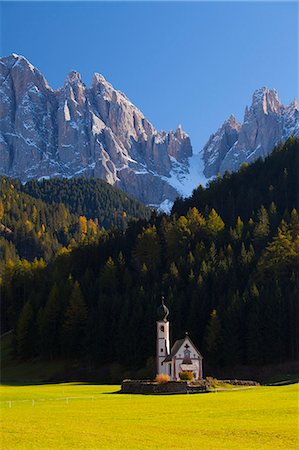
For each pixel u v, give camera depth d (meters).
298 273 146.62
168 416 58.28
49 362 159.25
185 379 102.81
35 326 165.38
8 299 199.12
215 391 90.44
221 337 133.00
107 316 154.38
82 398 85.00
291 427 50.06
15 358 166.00
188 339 120.56
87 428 50.94
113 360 149.75
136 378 133.38
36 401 81.56
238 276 154.62
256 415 57.19
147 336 143.12
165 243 191.12
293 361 127.44
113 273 176.62
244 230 182.50
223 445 43.00
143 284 169.62
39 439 45.59
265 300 132.88
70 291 170.88
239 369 129.50
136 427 51.22
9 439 45.69
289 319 131.25
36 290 194.38
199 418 56.34
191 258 168.50
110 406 69.94
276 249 149.75
